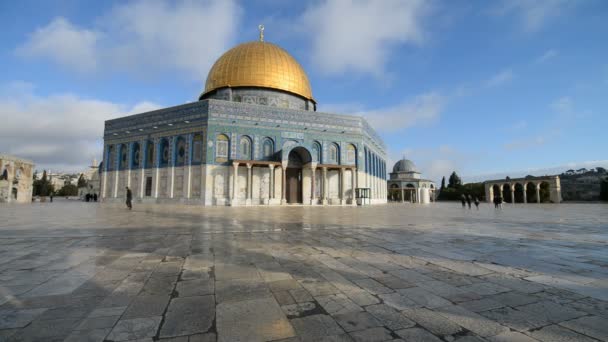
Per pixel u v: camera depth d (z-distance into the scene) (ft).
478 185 245.65
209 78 118.52
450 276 13.94
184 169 98.63
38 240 23.62
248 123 101.35
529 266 15.80
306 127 108.47
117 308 10.09
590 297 11.25
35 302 10.61
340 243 22.66
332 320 9.23
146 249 20.08
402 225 35.81
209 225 34.58
